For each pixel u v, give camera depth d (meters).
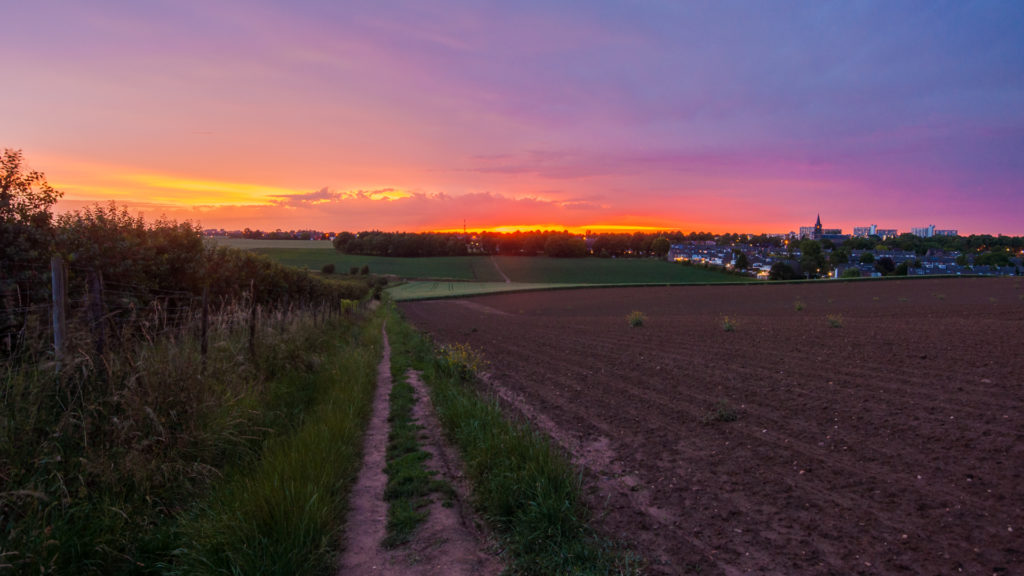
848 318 23.45
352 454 5.76
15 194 6.81
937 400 7.38
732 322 20.58
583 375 11.33
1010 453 5.22
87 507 3.51
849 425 6.58
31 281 6.51
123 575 3.30
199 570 3.21
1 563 2.87
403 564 3.57
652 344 16.12
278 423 6.41
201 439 4.79
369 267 119.75
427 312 46.00
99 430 4.25
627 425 7.26
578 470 5.50
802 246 163.00
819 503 4.46
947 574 3.30
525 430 5.52
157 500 4.05
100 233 8.45
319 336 13.72
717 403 8.20
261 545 3.37
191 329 7.61
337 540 3.89
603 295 64.12
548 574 3.39
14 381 4.04
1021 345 11.50
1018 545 3.58
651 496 4.80
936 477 4.82
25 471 3.62
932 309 27.19
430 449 6.23
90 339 4.77
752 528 4.09
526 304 55.00
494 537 3.96
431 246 150.00
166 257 10.46
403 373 12.02
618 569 3.47
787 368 10.65
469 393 8.41
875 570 3.40
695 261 150.88
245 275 15.82
